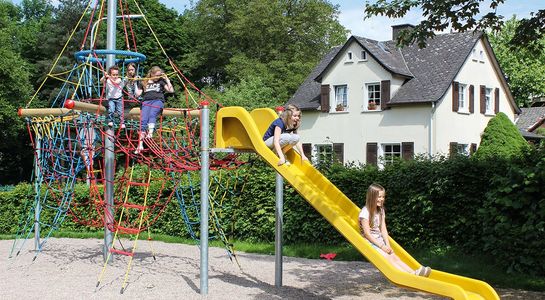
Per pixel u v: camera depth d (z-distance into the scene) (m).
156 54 44.72
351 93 31.70
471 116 31.97
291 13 47.97
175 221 15.86
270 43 45.81
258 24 45.88
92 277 9.70
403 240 12.38
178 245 14.34
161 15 47.22
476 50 32.62
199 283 9.26
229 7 47.62
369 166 13.27
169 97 41.41
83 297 8.12
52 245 14.15
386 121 30.44
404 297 8.25
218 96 38.12
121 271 10.34
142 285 9.04
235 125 8.80
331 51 36.38
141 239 15.55
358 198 12.89
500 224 9.80
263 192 14.27
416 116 29.44
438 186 11.72
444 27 9.70
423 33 9.56
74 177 10.88
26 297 8.08
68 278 9.59
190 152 9.60
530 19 10.41
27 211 16.86
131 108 10.63
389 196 12.54
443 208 11.77
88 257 12.09
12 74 37.59
